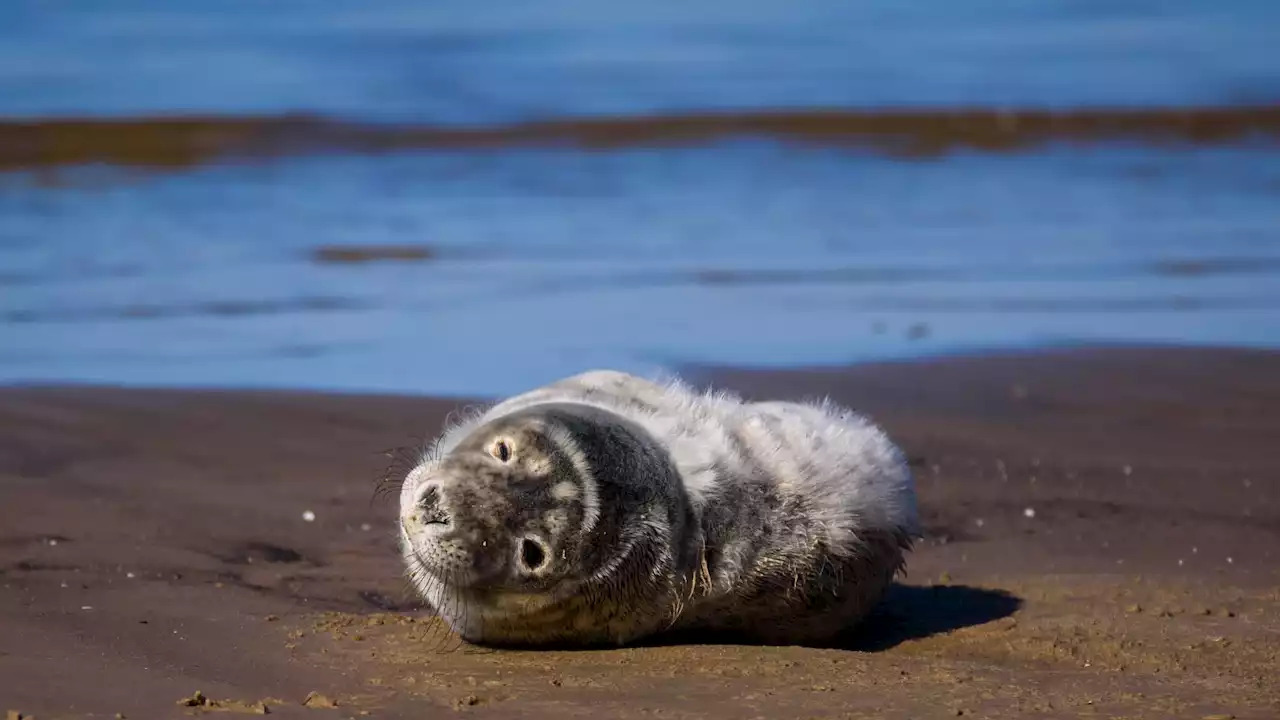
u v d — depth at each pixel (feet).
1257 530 103.76
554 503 71.00
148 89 305.12
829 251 190.08
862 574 80.38
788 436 80.79
